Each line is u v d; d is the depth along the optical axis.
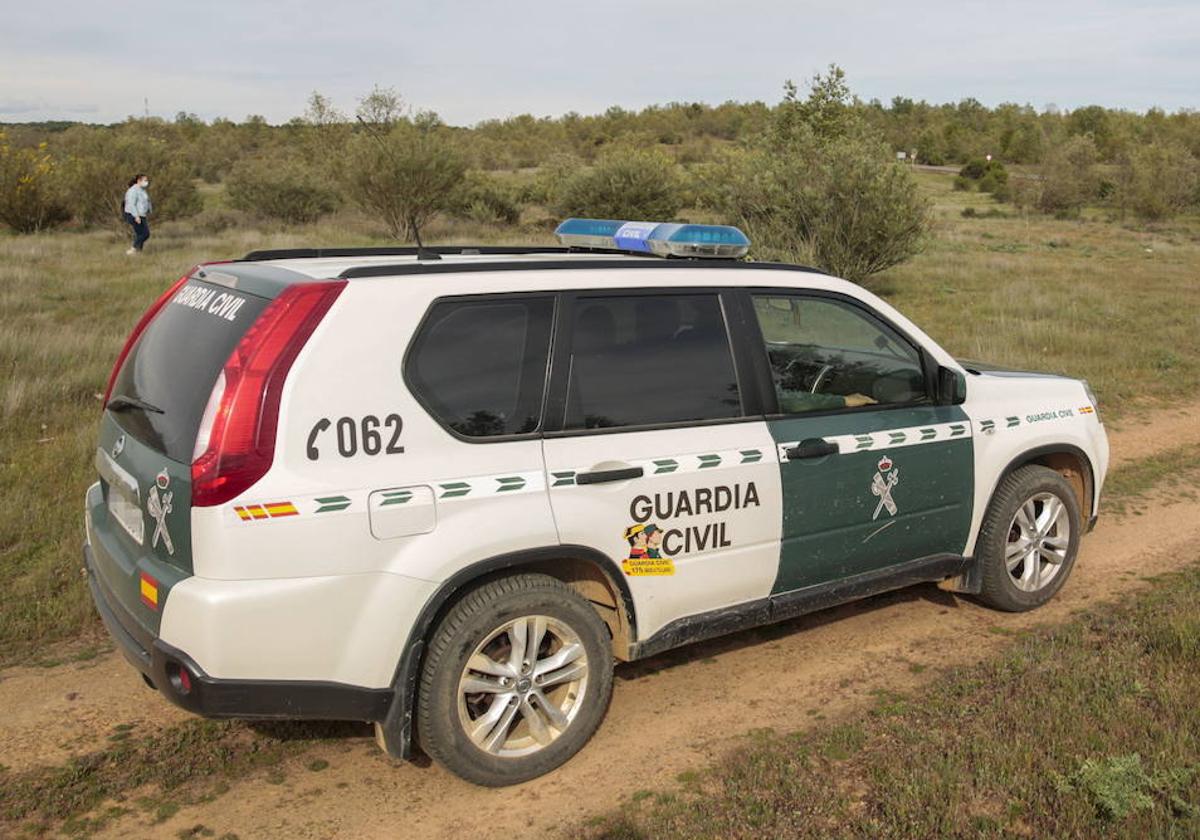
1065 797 3.27
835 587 4.43
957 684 4.18
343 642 3.26
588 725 3.76
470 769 3.52
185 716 4.11
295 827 3.39
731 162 22.91
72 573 5.41
